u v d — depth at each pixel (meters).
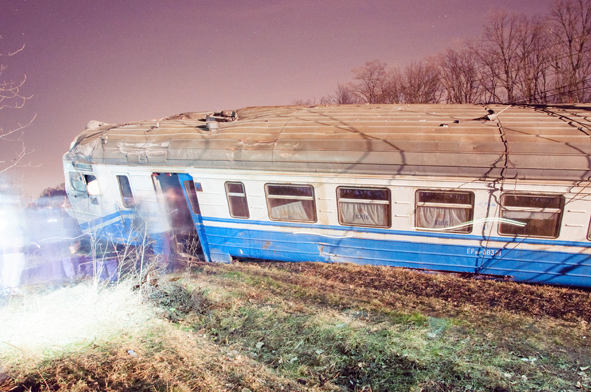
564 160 5.63
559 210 5.86
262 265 8.20
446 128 6.68
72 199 10.48
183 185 8.22
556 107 7.55
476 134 6.37
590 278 6.08
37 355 4.60
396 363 4.56
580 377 4.24
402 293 6.49
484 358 4.61
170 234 9.08
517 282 6.61
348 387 4.24
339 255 7.52
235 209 7.90
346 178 6.79
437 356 4.64
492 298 6.20
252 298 6.62
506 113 7.24
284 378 4.37
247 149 7.39
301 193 7.25
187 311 6.27
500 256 6.45
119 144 8.78
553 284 6.42
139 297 6.40
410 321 5.55
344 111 8.40
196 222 8.47
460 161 6.11
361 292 6.58
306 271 7.55
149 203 8.71
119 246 9.98
